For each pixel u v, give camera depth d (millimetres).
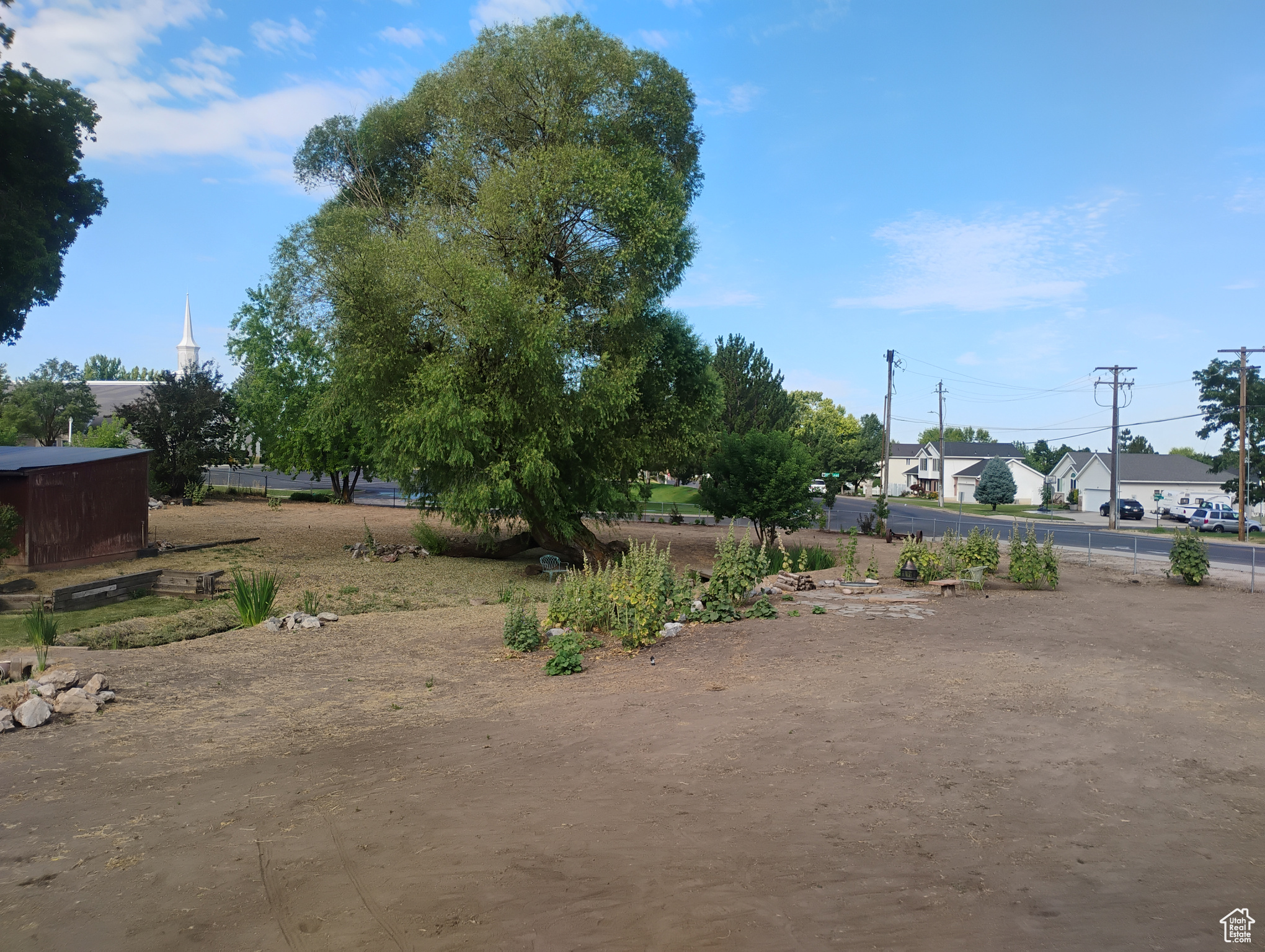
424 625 13039
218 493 47656
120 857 4652
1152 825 4859
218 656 10547
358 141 24859
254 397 45781
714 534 35750
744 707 7605
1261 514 57625
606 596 11906
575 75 21172
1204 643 10914
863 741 6492
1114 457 49094
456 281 18469
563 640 9852
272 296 21812
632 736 6801
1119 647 10570
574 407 20172
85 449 22516
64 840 4887
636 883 4203
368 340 19484
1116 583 18828
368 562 22516
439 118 22719
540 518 22453
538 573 21703
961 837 4695
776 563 22906
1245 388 41406
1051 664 9430
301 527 31531
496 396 19250
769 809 5156
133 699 8414
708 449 26750
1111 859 4406
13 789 5801
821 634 11477
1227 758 6059
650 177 21281
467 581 19812
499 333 18500
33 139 19938
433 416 18359
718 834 4789
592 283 20906
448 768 6160
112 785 5883
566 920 3850
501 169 20312
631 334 22094
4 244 18234
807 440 72812
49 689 8086
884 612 13570
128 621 13414
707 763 6074
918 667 9258
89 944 3703
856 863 4383
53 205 20797
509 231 19750
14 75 19594
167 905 4070
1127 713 7270
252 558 22531
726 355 46250
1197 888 4078
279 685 9031
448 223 19750
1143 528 49656
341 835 4922
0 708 7379
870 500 82125
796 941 3619
